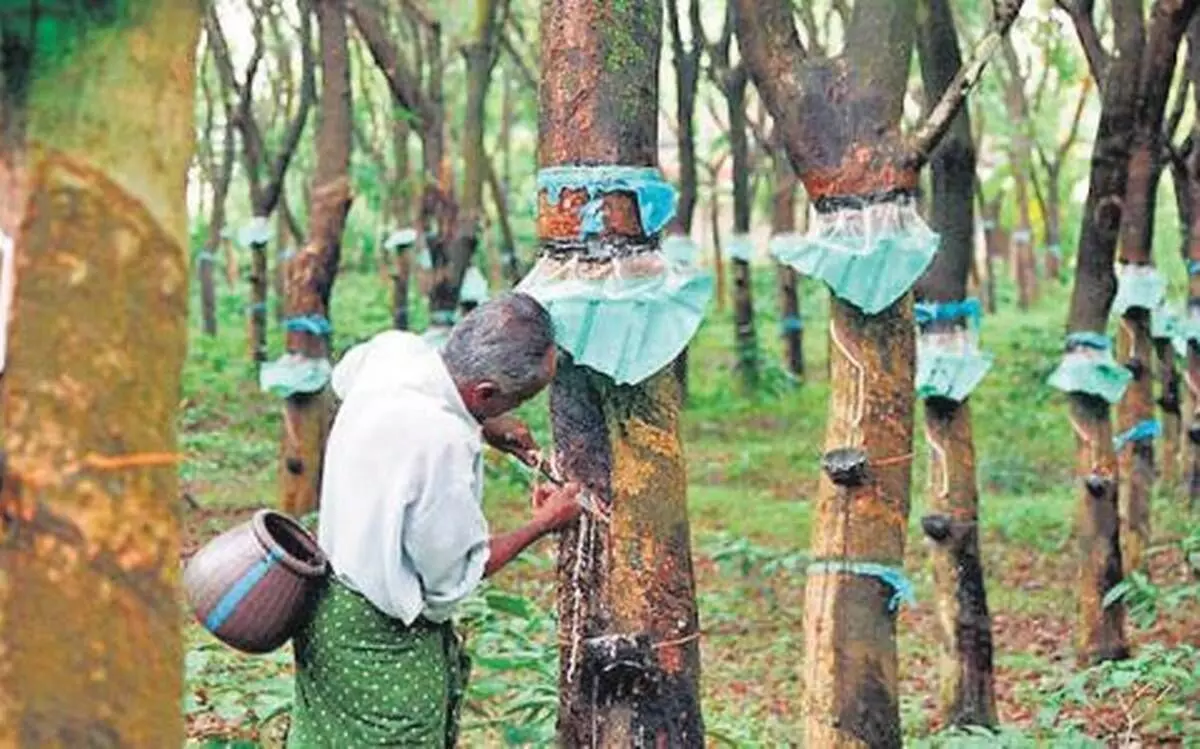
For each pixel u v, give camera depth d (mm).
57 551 2154
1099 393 9086
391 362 3988
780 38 5121
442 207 14992
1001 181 35062
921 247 5047
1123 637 9164
